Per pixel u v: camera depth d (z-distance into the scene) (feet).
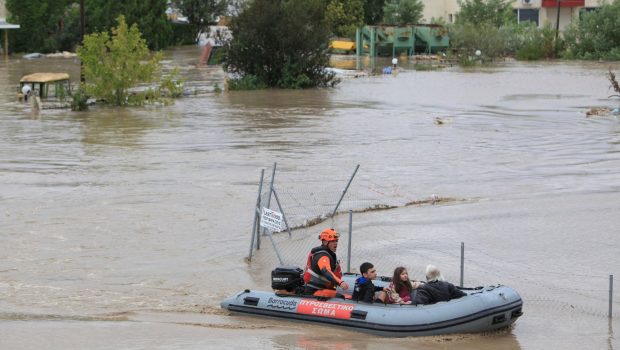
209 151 166.81
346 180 140.46
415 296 75.56
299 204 124.36
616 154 166.09
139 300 85.97
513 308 75.46
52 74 268.00
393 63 376.48
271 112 228.63
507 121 210.79
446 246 104.83
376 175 145.28
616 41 434.71
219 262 98.58
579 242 106.22
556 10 503.20
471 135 188.55
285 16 295.07
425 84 308.81
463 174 147.13
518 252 102.32
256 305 79.77
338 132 192.13
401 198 129.59
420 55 453.17
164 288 89.76
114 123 207.10
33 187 134.51
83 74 247.70
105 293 87.97
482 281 91.61
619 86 267.80
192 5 536.01
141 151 166.81
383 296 76.28
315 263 78.07
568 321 79.92
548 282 91.56
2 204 123.34
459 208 123.54
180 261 98.68
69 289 89.10
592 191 134.31
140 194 129.59
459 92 279.90
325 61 300.81
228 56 301.43
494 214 119.96
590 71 360.69
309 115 222.07
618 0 445.78
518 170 150.92
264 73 298.15
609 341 74.64
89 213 118.73
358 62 420.77
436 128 198.90
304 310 77.61
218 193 130.31
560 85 301.02
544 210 122.11
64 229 110.83
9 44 444.55
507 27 455.22
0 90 279.90
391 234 110.11
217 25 578.66
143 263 97.91
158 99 250.16
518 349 71.97
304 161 156.56
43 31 447.83
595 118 215.72
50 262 97.66
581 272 94.89
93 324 78.18
